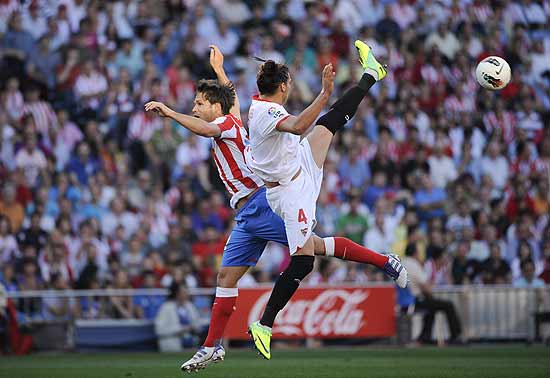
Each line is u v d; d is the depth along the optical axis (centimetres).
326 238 2350
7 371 3039
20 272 4378
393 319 4231
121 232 4809
